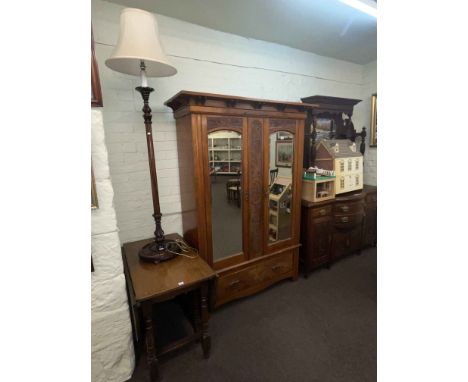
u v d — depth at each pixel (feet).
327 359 4.79
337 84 9.61
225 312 6.15
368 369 4.57
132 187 6.06
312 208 7.32
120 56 3.65
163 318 6.02
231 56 7.04
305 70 8.64
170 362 4.77
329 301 6.53
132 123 5.86
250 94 7.52
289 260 7.21
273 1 5.46
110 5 5.32
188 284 4.21
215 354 4.94
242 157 5.72
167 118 6.24
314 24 6.55
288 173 6.64
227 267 6.00
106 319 4.16
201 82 6.64
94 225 3.87
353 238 8.64
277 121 6.08
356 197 8.07
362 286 7.20
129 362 4.47
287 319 5.87
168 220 6.61
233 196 5.82
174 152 6.44
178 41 6.20
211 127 5.18
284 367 4.64
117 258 4.11
